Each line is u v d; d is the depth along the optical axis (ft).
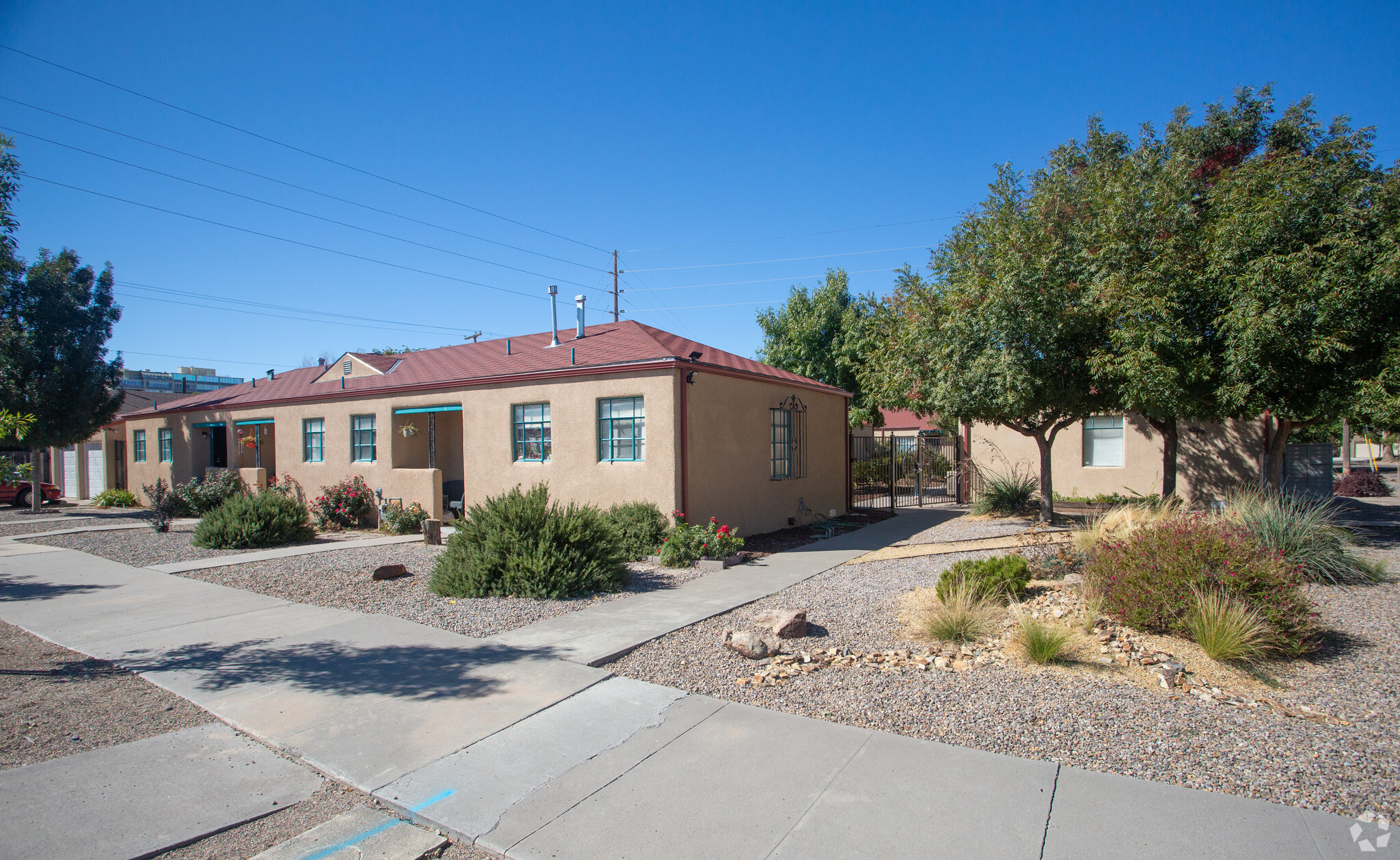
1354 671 16.88
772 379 45.50
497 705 15.87
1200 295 34.50
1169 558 19.39
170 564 35.81
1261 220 32.42
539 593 26.23
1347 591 23.89
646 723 14.75
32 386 66.69
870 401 67.21
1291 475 54.08
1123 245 34.50
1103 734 13.65
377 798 12.00
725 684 17.06
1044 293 35.94
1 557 39.24
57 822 11.16
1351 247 30.89
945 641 19.62
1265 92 46.16
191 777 12.80
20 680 18.13
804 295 81.82
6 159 23.27
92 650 20.68
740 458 42.57
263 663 19.13
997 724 14.24
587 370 39.91
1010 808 11.08
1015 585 22.52
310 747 13.89
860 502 63.72
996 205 39.29
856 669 17.76
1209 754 12.78
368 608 25.48
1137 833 10.32
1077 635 19.27
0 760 13.39
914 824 10.69
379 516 51.01
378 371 58.34
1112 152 45.83
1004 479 55.26
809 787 11.94
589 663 18.52
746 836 10.53
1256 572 18.31
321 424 57.41
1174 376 32.76
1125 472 57.00
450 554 28.78
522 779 12.48
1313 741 13.23
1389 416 31.71
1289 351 32.91
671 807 11.41
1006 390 37.22
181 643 21.22
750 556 35.96
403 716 15.33
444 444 56.85
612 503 38.73
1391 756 12.61
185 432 69.97
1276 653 17.80
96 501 76.43
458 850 10.59
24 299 67.10
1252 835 10.21
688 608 24.48
